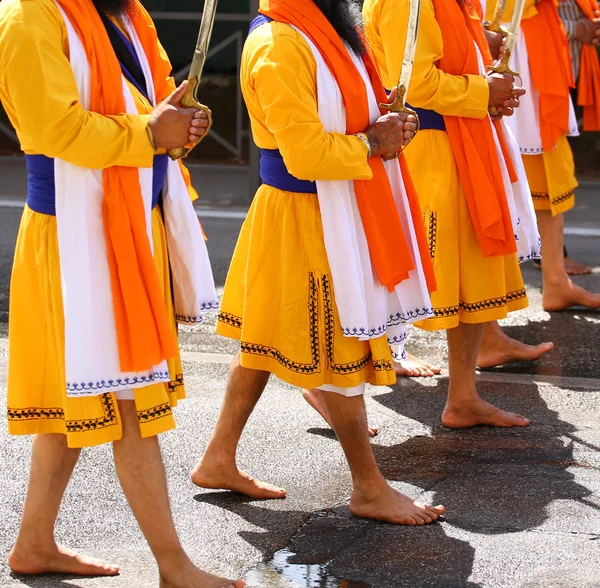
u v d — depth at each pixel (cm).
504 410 554
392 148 405
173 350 348
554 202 703
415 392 585
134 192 340
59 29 331
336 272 401
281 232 410
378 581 376
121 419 350
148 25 365
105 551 400
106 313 340
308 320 408
